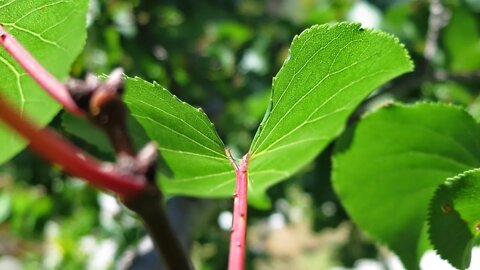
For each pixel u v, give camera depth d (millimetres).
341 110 168
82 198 575
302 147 176
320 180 473
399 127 186
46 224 611
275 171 181
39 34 156
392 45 151
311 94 153
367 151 190
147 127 152
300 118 158
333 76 153
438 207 159
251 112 476
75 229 601
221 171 161
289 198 615
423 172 188
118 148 97
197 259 651
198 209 445
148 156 98
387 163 190
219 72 541
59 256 600
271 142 155
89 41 416
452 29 446
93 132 170
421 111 182
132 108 149
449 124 182
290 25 522
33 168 519
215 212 550
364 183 192
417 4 453
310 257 1100
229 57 538
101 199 558
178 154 156
